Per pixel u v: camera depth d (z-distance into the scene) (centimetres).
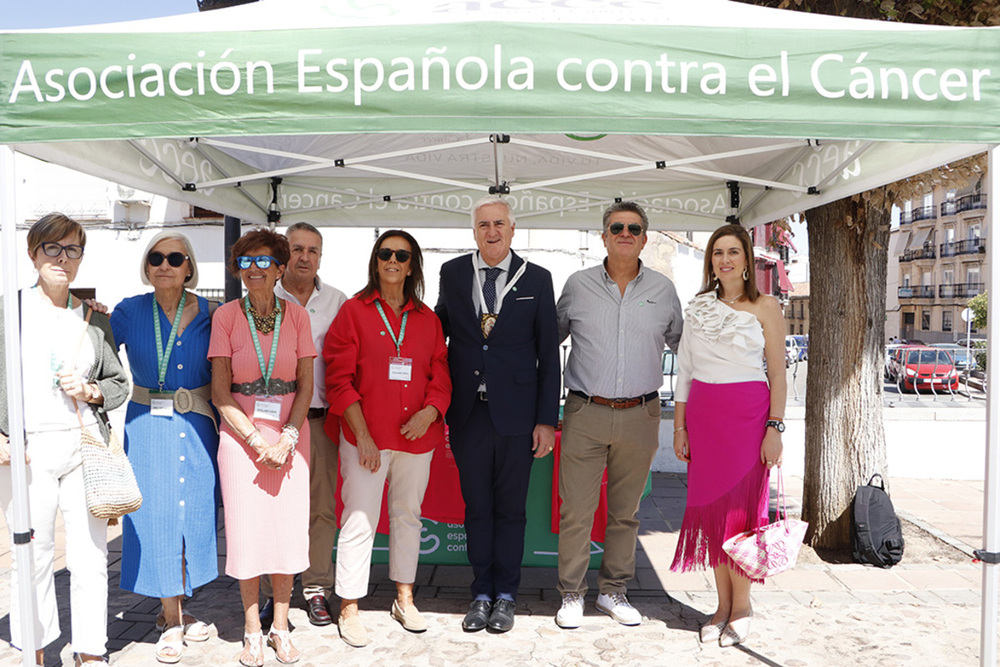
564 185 607
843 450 498
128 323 329
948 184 480
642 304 371
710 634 359
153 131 259
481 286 367
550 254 971
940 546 510
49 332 300
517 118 258
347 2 320
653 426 377
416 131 258
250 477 324
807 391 520
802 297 6838
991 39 262
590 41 259
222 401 322
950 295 6525
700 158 417
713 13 310
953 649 349
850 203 489
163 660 331
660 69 259
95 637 313
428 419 352
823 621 382
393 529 371
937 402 803
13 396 277
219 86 259
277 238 332
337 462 386
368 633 366
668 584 441
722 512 343
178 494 326
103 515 300
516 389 361
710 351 346
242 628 371
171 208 946
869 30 261
